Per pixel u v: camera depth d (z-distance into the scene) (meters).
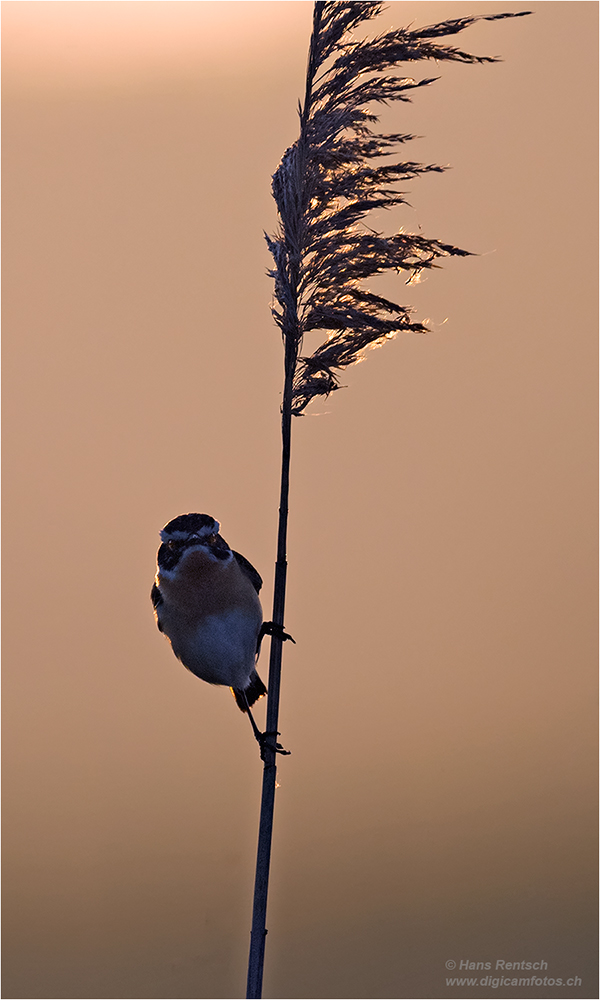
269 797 6.85
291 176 6.79
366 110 6.78
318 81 6.78
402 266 6.86
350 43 6.71
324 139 6.73
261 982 6.68
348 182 6.76
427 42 6.58
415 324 6.90
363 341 6.97
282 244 6.88
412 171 6.82
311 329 6.88
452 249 6.83
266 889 6.77
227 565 8.47
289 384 7.00
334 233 6.82
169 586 8.40
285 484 7.00
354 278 6.94
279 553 7.04
